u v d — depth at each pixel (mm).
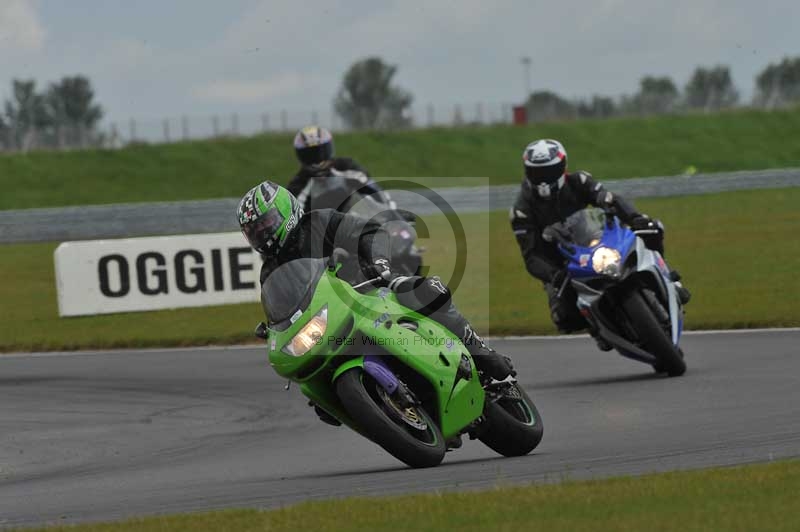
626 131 199375
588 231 32969
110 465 26531
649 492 17234
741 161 185750
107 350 47875
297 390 35531
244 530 16547
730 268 58375
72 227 95312
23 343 49875
